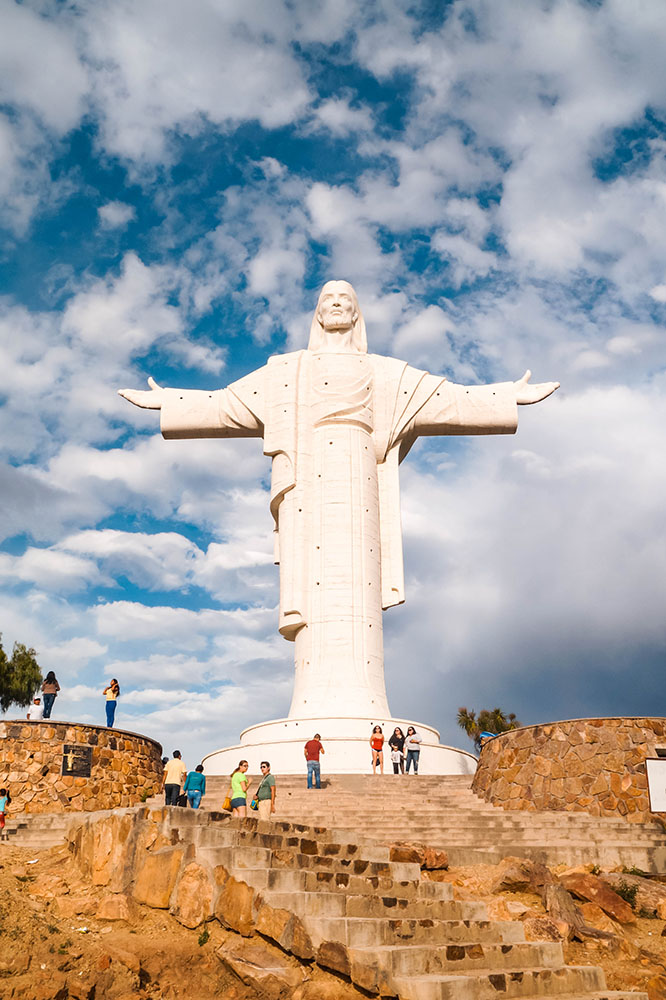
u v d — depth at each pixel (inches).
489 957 445.1
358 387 1445.6
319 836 584.4
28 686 1588.3
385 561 1424.7
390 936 440.5
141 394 1477.6
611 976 478.6
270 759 1238.9
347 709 1286.9
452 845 708.0
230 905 454.6
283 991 405.7
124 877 495.5
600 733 817.5
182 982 420.2
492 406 1465.3
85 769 850.1
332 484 1406.3
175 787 762.8
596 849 682.8
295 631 1387.8
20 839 689.6
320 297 1525.6
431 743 1261.1
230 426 1470.2
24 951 410.6
